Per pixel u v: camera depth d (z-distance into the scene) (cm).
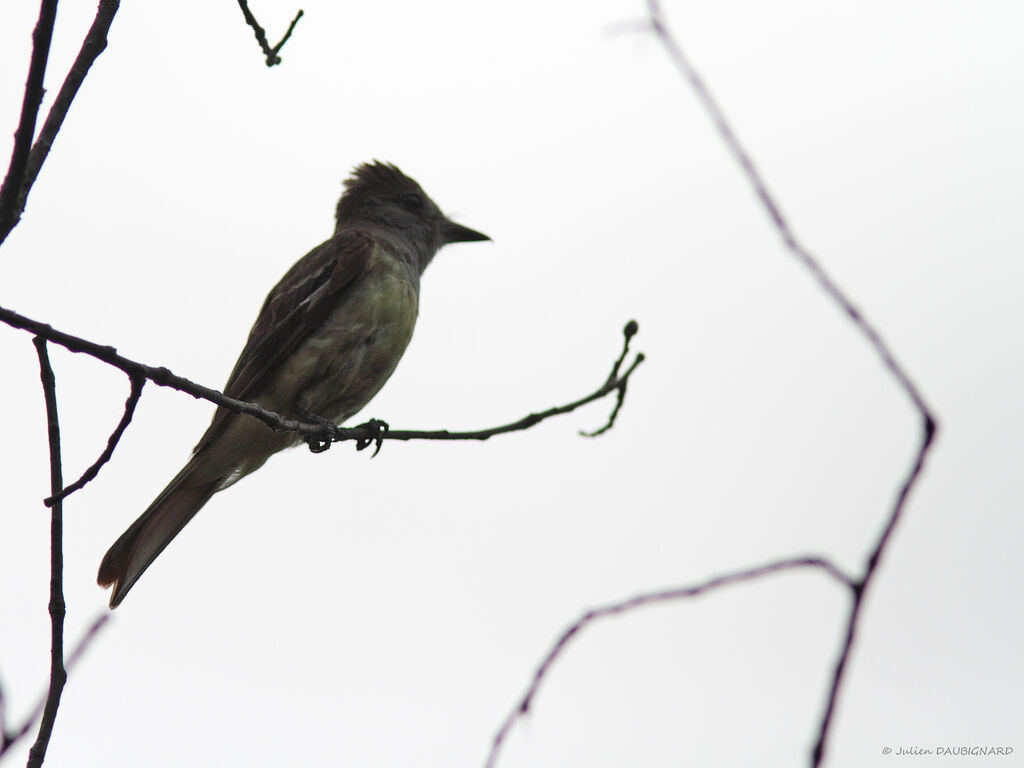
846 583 350
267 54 767
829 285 366
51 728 562
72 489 631
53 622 594
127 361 674
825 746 338
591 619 466
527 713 473
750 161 394
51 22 576
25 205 619
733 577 396
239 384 1155
